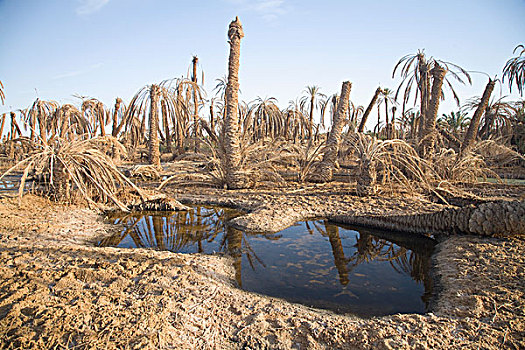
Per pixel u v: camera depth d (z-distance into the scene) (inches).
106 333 107.4
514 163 709.9
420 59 636.1
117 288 139.7
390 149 431.5
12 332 106.5
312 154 505.0
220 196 372.8
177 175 423.8
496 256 174.1
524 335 106.8
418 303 144.4
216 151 487.5
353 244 225.1
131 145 954.1
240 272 176.9
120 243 224.8
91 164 325.7
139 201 334.0
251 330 116.5
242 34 426.0
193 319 121.0
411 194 366.6
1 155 681.0
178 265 169.9
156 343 104.6
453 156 512.4
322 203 329.4
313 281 167.3
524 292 133.5
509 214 203.9
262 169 449.4
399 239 235.3
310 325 118.7
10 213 265.6
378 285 163.3
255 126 745.6
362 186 362.6
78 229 245.1
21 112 810.8
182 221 283.6
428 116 480.4
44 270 155.3
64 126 669.9
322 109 1123.9
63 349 99.5
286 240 232.2
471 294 138.1
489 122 776.9
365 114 636.1
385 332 113.1
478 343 105.3
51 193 328.8
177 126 733.9
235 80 424.5
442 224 228.8
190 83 732.0
